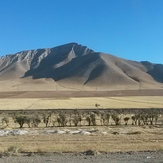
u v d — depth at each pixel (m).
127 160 17.53
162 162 16.89
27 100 140.25
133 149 23.59
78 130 40.47
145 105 108.44
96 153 20.17
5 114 72.19
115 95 194.62
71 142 28.36
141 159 17.81
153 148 24.19
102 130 40.38
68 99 150.75
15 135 34.97
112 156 19.00
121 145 25.94
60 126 48.00
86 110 81.31
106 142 28.14
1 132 37.97
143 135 33.59
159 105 108.31
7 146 25.72
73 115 63.97
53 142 28.48
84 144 26.83
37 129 42.97
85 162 16.94
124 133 36.19
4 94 185.50
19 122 46.81
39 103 120.19
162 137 31.61
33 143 27.88
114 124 50.84
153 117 54.56
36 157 18.98
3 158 18.62
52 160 17.72
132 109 84.19
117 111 77.88
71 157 18.80
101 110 80.94
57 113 71.50
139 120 50.75
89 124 49.44
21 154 20.41
